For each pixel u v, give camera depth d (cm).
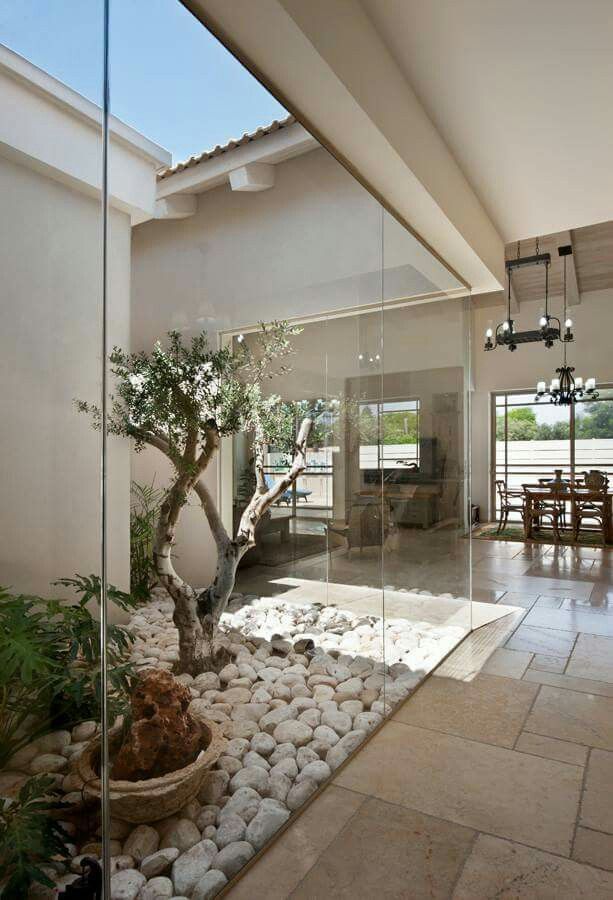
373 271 260
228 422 170
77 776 116
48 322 113
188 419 153
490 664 322
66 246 117
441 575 342
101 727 122
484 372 1064
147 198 140
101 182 125
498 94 243
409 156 239
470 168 309
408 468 301
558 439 1029
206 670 157
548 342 727
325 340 224
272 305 191
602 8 193
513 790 193
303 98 192
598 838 167
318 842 167
